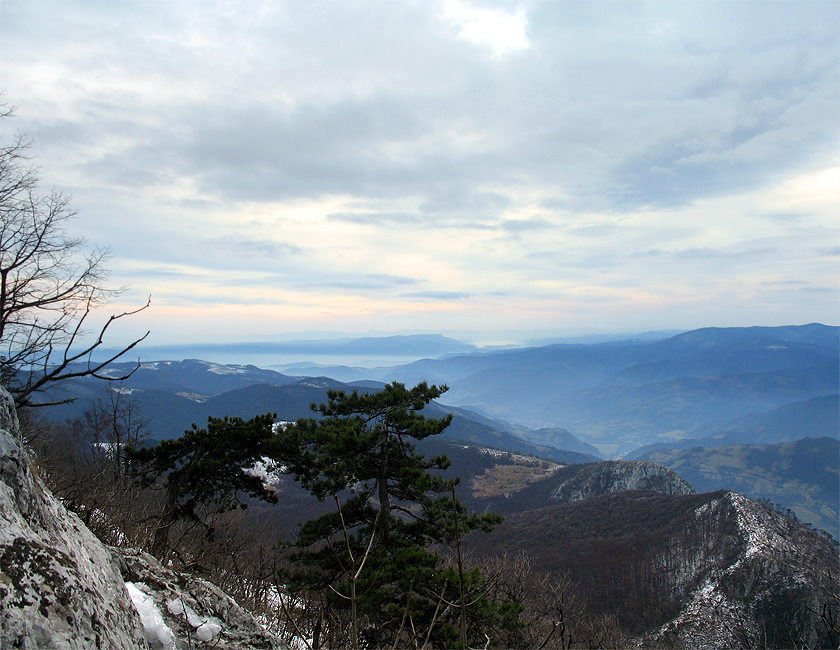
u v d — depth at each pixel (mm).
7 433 2701
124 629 2740
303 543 12984
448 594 11016
